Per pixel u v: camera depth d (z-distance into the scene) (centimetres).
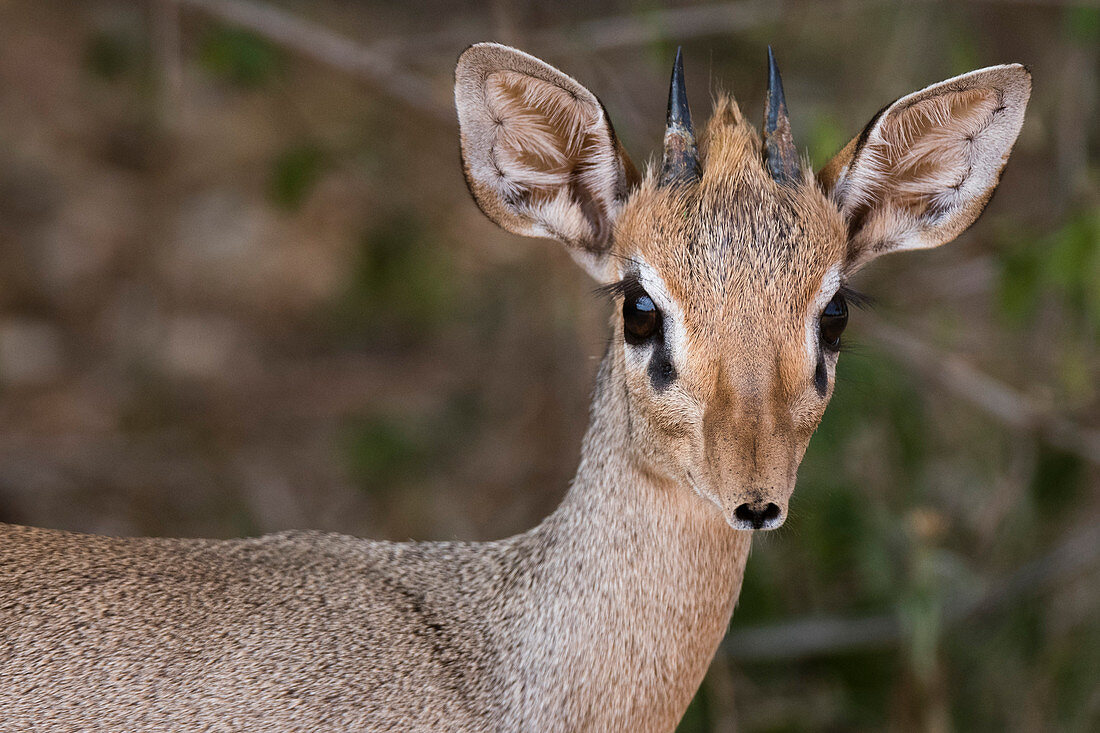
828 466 992
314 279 1642
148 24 1412
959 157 662
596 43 1133
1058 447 1050
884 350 1067
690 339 577
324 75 1445
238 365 1501
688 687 639
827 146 966
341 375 1499
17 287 1574
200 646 604
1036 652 1055
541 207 657
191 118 1791
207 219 1695
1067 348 1077
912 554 979
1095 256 916
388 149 1394
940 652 989
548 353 1284
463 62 609
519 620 637
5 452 1336
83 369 1488
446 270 1402
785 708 1039
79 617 600
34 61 1828
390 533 1284
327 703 605
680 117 625
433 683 621
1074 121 1084
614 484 627
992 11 1291
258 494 1320
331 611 629
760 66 1219
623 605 621
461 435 1352
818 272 586
